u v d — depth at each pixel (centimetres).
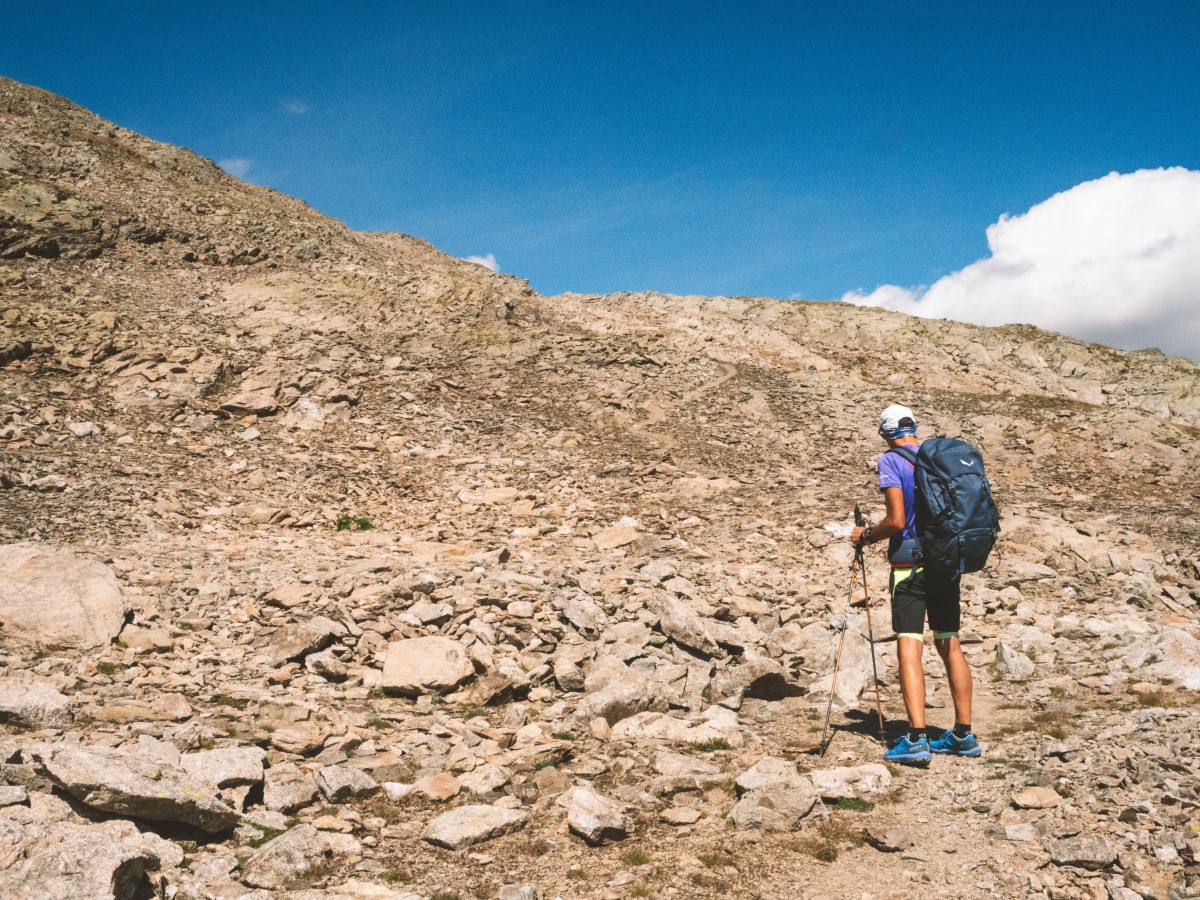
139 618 855
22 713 552
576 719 667
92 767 433
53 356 2259
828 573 1318
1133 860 425
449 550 1398
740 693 762
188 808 435
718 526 1680
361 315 3189
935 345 4988
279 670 758
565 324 4003
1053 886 411
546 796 516
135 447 1884
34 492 1491
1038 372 4803
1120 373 4747
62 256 3231
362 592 965
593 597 1026
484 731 641
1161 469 2475
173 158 4844
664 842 466
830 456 2464
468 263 5616
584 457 2241
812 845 459
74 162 4159
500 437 2331
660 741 636
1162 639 840
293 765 538
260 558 1230
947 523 564
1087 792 507
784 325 5231
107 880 348
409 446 2194
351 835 461
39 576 829
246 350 2659
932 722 685
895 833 461
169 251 3581
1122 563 1349
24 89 4816
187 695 685
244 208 4347
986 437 2711
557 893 406
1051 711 684
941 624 602
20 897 331
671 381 2961
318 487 1827
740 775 539
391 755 581
